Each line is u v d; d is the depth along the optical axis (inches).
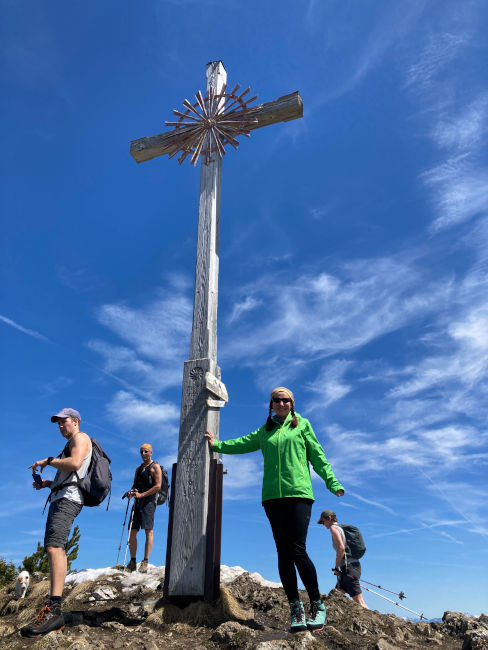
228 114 255.1
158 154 271.9
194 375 215.6
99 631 165.2
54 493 165.0
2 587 279.6
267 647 137.5
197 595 184.2
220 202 251.6
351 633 173.9
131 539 280.7
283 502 165.6
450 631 191.6
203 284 232.2
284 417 180.5
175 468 205.6
